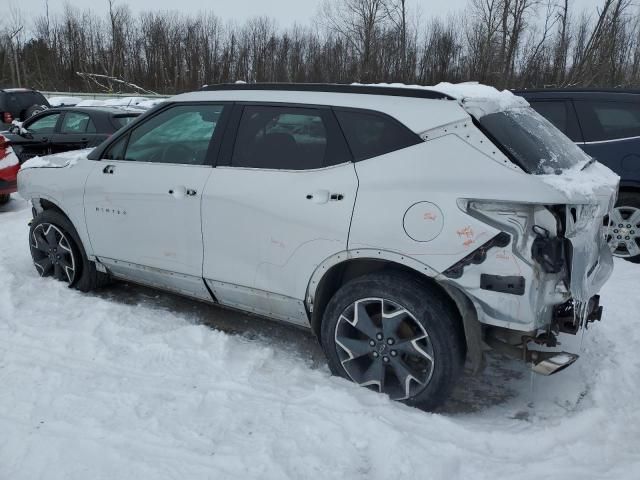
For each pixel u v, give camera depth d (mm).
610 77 23984
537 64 27359
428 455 2783
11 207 8516
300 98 3592
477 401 3471
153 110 4250
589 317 3439
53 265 4961
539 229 2838
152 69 45281
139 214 4133
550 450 2938
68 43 45562
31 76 43219
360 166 3271
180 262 4000
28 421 2959
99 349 3750
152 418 3006
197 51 44688
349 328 3406
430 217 2996
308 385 3414
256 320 4477
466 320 2994
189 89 43344
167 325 4227
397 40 33344
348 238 3229
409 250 3055
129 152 4344
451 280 2979
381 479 2646
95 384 3338
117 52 44750
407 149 3166
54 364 3568
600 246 3432
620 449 2936
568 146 3598
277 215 3479
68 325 4098
